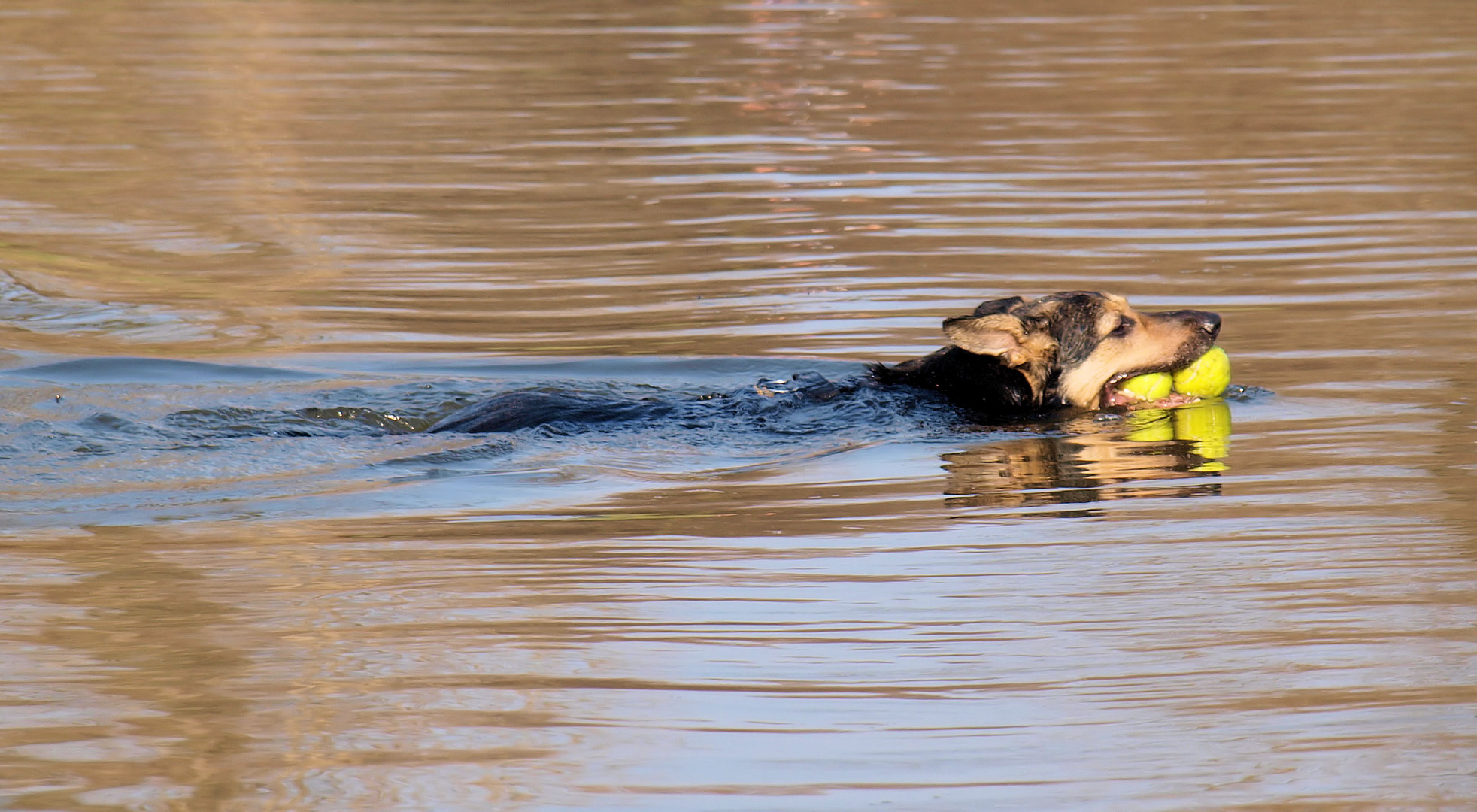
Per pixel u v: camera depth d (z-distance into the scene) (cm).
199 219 4850
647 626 1964
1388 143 5562
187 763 1602
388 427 3059
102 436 2862
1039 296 3170
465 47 7769
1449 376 3119
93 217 4869
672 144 5772
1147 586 2081
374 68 7194
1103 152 5528
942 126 5994
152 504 2480
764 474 2659
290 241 4600
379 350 3597
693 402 3058
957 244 4394
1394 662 1816
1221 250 4244
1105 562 2183
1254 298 3784
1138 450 2766
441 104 6469
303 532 2344
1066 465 2684
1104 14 8819
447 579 2136
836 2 9444
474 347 3606
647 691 1772
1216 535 2284
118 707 1731
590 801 1523
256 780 1568
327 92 6700
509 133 5969
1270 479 2552
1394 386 3075
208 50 7638
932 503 2478
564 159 5562
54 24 8300
